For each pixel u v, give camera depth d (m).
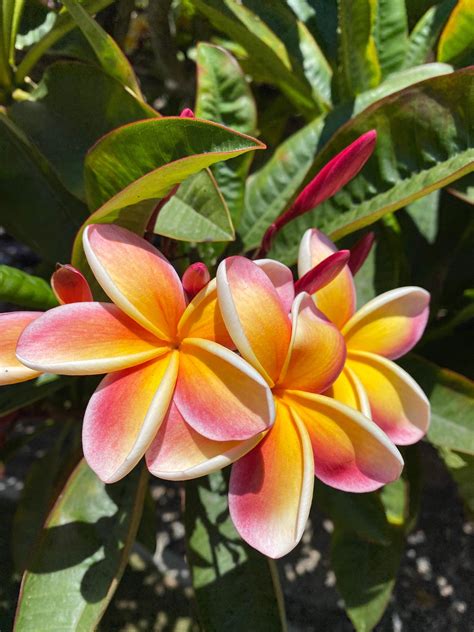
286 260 0.27
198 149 0.19
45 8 0.29
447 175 0.22
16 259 0.52
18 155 0.29
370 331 0.21
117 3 0.32
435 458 0.43
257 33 0.30
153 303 0.17
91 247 0.17
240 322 0.16
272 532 0.16
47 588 0.23
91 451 0.16
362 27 0.28
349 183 0.25
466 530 0.41
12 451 0.35
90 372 0.16
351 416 0.17
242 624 0.25
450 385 0.27
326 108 0.32
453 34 0.28
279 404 0.18
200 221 0.23
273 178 0.29
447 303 0.35
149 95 0.44
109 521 0.25
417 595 0.39
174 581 0.39
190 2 0.30
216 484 0.29
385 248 0.29
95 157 0.21
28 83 0.28
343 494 0.28
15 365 0.18
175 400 0.17
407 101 0.23
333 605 0.38
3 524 0.40
